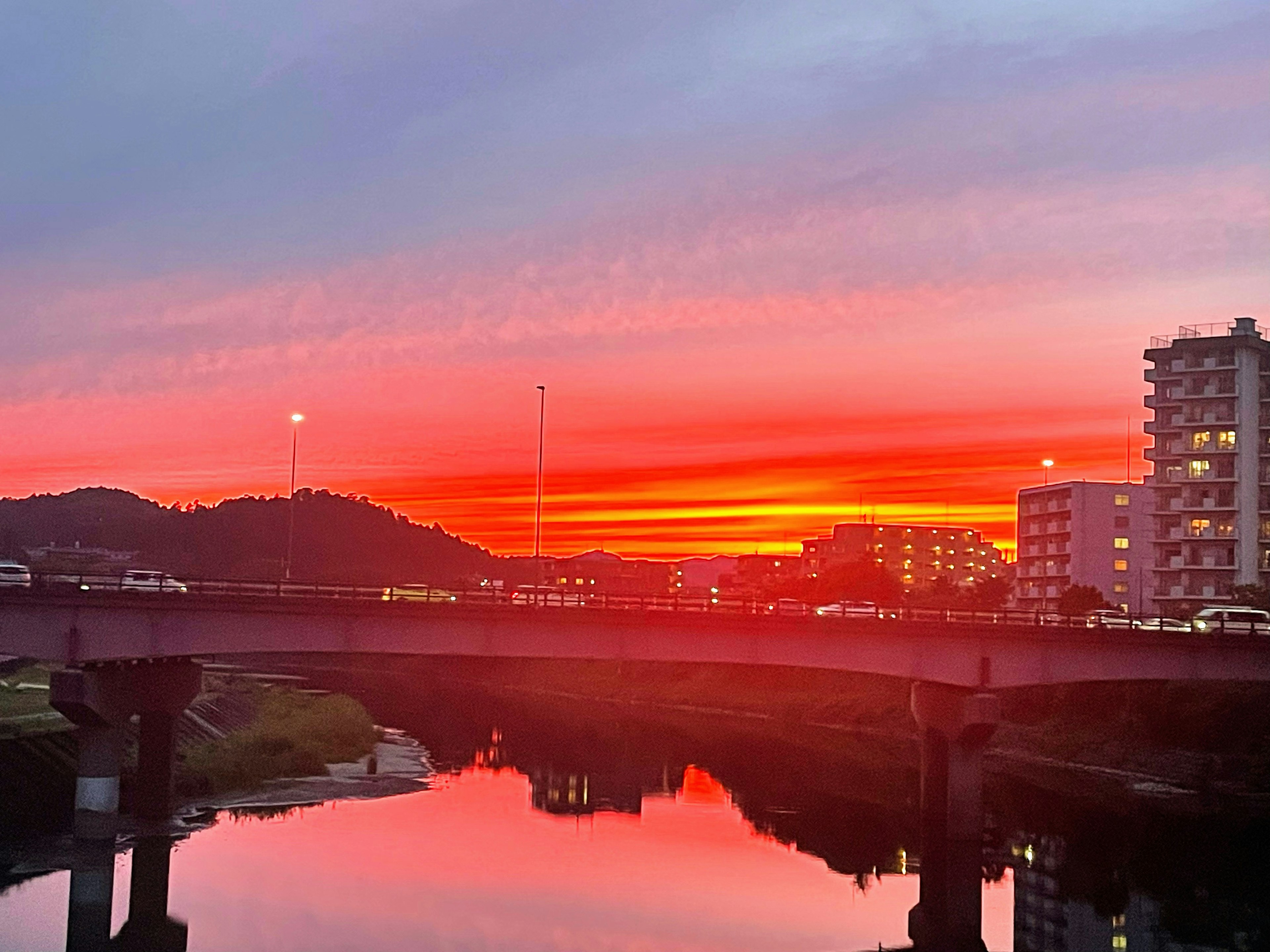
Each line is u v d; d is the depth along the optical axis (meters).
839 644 75.88
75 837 67.38
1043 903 63.47
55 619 65.06
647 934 53.72
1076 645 78.56
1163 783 102.44
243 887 58.84
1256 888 67.38
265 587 69.75
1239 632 85.19
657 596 78.44
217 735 99.75
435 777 98.06
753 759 118.06
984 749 101.44
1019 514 198.62
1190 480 160.12
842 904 61.34
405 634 69.62
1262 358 163.25
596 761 113.38
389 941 50.91
